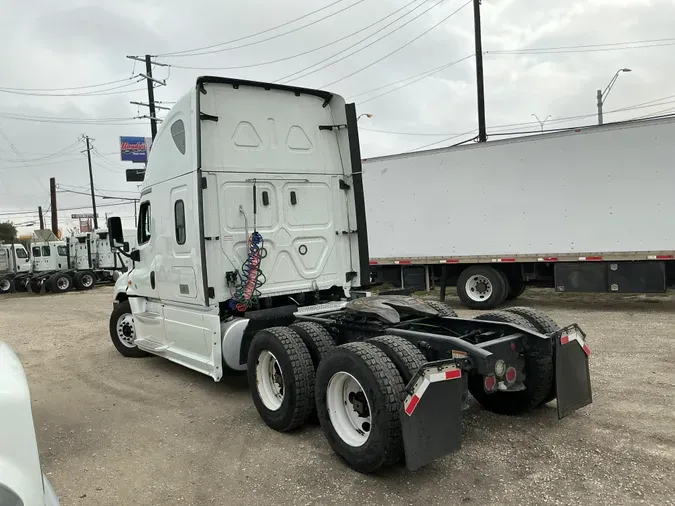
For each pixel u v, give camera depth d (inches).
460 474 154.5
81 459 181.8
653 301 474.0
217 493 152.4
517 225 457.7
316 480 156.3
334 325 205.9
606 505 133.6
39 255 1099.9
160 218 261.9
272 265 243.6
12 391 80.0
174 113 241.3
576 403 181.2
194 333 242.8
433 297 571.8
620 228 414.3
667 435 173.9
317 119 264.1
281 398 198.8
